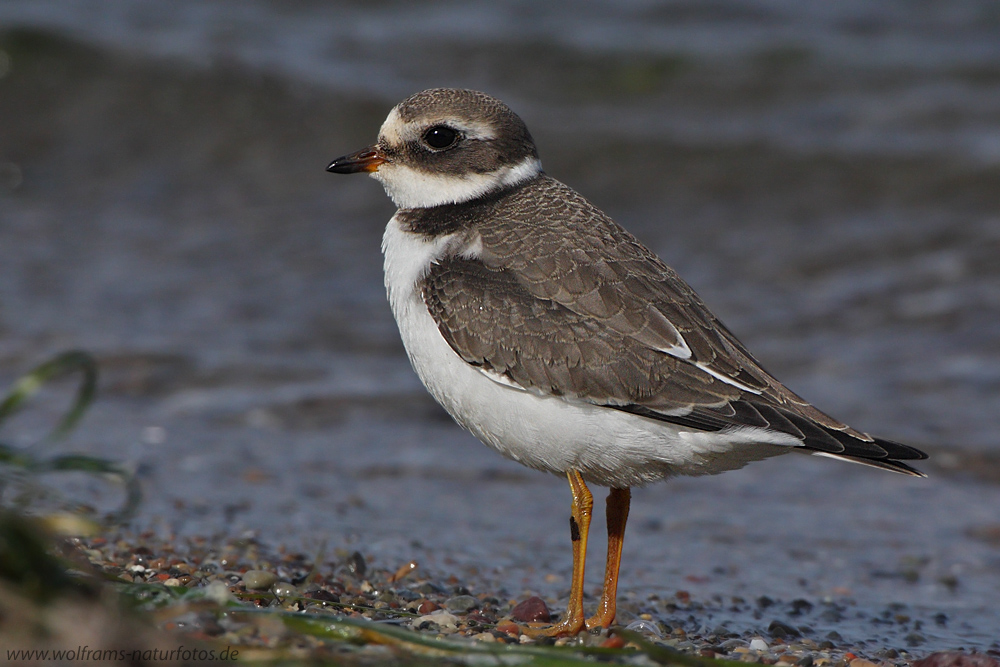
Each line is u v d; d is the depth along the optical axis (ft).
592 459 25.98
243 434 43.96
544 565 32.78
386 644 20.61
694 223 65.21
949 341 51.26
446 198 29.19
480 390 26.30
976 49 83.10
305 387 48.57
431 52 83.10
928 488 40.73
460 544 34.09
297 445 43.19
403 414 46.80
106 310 55.11
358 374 50.19
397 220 29.27
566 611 28.58
